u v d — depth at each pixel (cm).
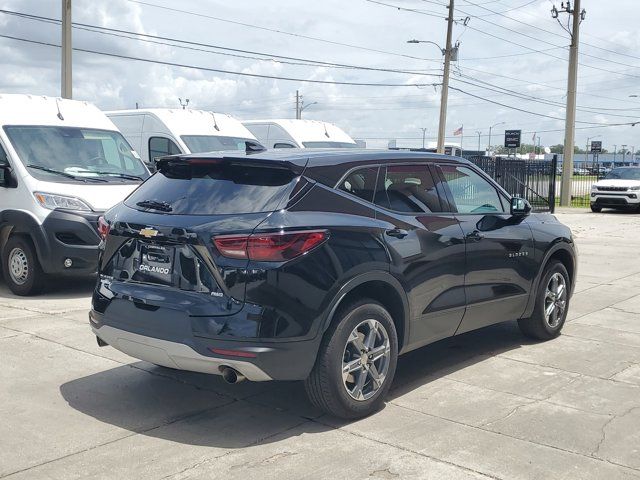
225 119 1548
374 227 507
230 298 449
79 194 912
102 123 1059
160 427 486
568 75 3228
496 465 427
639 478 413
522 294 664
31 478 410
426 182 580
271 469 421
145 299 474
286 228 457
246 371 448
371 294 522
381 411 518
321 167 504
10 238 927
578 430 483
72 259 894
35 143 959
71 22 1880
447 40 3547
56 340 694
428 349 689
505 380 592
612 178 2786
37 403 529
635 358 659
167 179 528
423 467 424
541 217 712
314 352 466
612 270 1212
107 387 566
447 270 566
